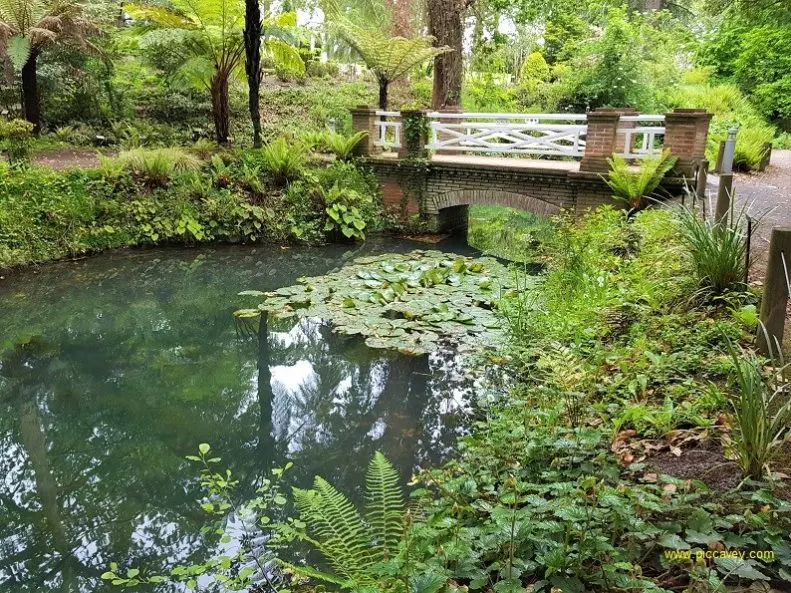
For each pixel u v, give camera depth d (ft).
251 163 34.55
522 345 16.17
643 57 46.68
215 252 30.94
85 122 41.57
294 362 19.24
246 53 35.47
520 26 57.00
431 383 16.28
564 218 24.80
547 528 6.70
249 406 16.37
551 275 20.65
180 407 16.26
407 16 50.62
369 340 18.90
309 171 34.65
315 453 13.51
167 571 9.82
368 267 27.35
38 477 12.89
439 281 24.26
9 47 32.63
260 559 9.75
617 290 16.16
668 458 9.07
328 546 8.08
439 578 6.10
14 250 26.71
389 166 34.60
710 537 6.59
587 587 6.57
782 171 34.22
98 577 9.81
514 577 6.54
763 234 19.84
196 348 20.52
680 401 10.77
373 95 55.98
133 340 21.07
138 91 46.11
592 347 14.46
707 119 25.98
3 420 15.44
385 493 8.91
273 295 23.57
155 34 34.76
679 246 16.26
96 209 29.84
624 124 33.22
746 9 28.78
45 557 10.33
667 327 13.30
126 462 13.46
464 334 18.97
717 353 11.89
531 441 9.52
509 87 55.06
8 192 27.71
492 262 27.78
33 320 22.49
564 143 43.11
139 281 26.94
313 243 32.71
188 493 12.21
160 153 31.99
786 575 6.01
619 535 7.25
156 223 30.89
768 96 50.72
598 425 10.50
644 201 26.09
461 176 32.73
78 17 36.04
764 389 9.23
